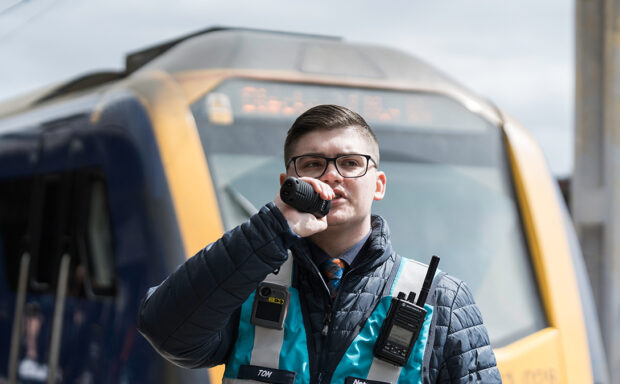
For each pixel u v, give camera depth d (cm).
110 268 514
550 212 535
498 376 214
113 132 521
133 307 479
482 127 555
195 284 199
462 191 532
